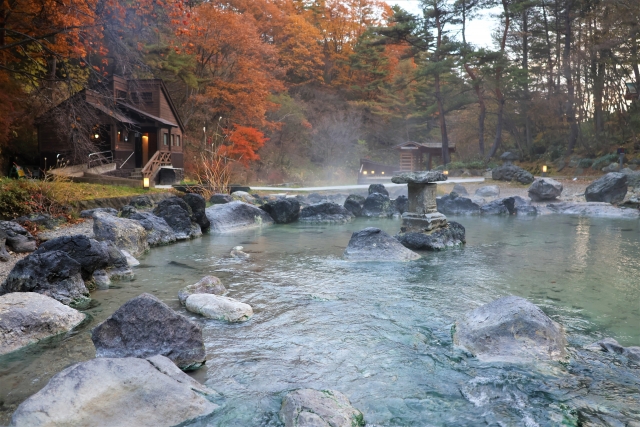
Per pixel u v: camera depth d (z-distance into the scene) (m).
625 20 30.17
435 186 10.80
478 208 18.58
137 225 9.88
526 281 7.14
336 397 3.39
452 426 3.19
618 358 4.19
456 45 38.81
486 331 4.45
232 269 8.04
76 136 19.09
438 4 39.53
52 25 17.53
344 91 55.22
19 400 3.50
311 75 53.81
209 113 38.97
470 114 54.53
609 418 3.25
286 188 27.45
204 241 11.42
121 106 27.22
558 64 40.88
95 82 20.45
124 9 17.91
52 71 19.86
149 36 22.67
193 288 6.29
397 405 3.45
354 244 9.18
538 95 41.00
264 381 3.82
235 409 3.39
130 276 7.41
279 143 46.88
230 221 13.93
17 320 4.65
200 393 3.52
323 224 15.23
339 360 4.22
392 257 8.84
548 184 21.27
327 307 5.80
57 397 2.98
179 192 19.00
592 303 5.94
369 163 40.97
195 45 36.50
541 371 3.94
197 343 4.15
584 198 22.53
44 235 10.13
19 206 11.23
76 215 12.63
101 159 24.28
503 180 31.39
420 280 7.21
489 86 41.31
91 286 6.64
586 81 38.09
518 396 3.56
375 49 50.41
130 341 4.14
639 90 32.03
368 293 6.44
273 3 50.94
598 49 33.00
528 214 18.34
